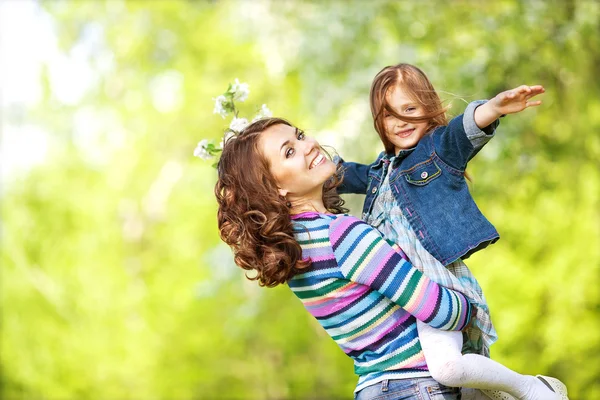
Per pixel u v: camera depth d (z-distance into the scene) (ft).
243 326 45.83
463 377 9.36
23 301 53.72
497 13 30.25
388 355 9.84
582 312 33.35
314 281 10.02
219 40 48.06
